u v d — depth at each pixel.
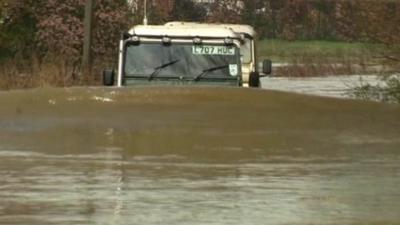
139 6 117.06
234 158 36.88
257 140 40.59
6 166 35.22
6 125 42.75
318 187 31.98
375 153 38.34
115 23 111.06
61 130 41.88
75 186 31.95
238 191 31.36
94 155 37.16
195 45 57.25
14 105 44.75
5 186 31.89
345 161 36.84
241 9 163.50
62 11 112.31
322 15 162.75
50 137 40.41
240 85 56.53
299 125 42.94
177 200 30.00
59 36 110.88
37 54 110.69
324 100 45.59
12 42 111.19
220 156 37.31
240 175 33.97
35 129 41.88
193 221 27.47
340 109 45.28
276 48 175.62
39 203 29.61
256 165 35.94
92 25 106.75
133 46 57.09
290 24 175.25
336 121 44.16
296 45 174.88
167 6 142.38
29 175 33.69
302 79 154.50
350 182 33.16
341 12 77.12
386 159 37.22
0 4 110.25
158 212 28.48
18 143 39.47
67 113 44.28
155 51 57.06
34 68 99.50
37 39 111.50
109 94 45.41
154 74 56.59
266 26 175.12
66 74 98.31
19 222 27.30
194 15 154.12
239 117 43.69
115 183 32.53
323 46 167.50
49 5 112.38
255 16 171.88
